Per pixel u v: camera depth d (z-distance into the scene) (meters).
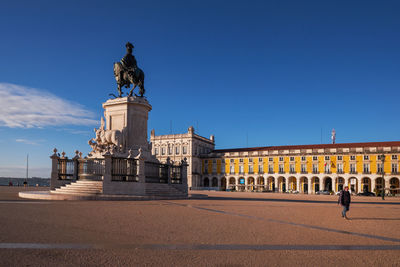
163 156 59.88
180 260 3.83
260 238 5.22
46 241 4.61
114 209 8.75
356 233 5.95
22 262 3.61
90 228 5.71
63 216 7.09
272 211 9.80
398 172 44.38
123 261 3.73
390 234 5.91
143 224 6.33
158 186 14.46
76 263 3.63
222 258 3.96
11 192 16.48
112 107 15.27
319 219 8.03
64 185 14.43
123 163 13.05
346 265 3.77
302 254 4.23
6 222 6.11
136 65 16.16
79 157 14.94
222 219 7.46
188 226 6.25
